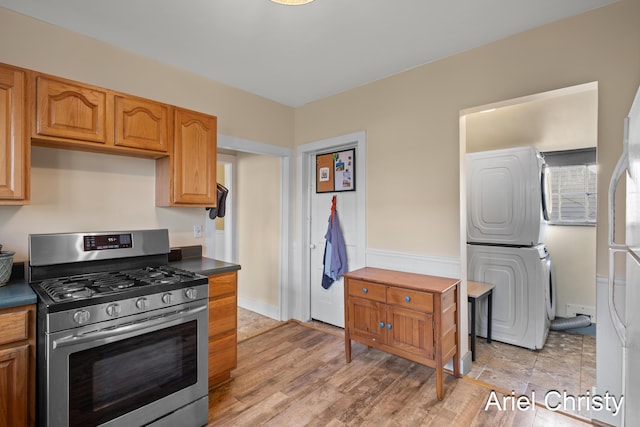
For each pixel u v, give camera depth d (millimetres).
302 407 2068
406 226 2750
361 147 3049
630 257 1266
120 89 2350
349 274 2658
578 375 2461
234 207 4285
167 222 2646
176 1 1822
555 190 3529
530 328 2914
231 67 2672
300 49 2385
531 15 1973
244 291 4184
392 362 2674
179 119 2363
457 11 1928
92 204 2258
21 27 1949
